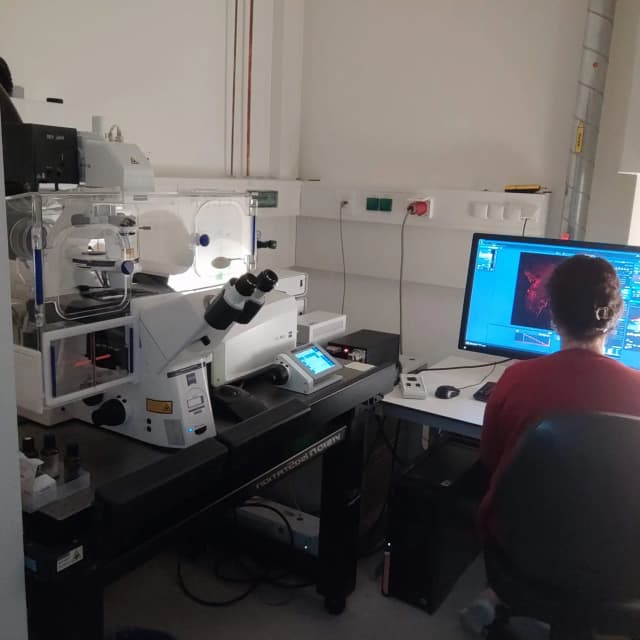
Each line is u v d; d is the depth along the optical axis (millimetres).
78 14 1954
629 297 1873
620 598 1300
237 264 1727
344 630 1895
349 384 1698
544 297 1974
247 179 2510
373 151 2689
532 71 2303
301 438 1605
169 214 1555
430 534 1909
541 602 1385
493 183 2445
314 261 2877
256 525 2145
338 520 1888
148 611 1940
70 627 1046
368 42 2623
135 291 1364
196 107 2424
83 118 1666
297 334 2002
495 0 2328
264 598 2023
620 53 2113
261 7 2623
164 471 1139
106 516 1041
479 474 2055
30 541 1035
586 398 1335
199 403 1317
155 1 2199
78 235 1250
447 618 1960
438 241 2541
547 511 1285
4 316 958
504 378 1511
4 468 975
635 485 1188
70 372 1188
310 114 2828
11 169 1235
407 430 2422
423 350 2697
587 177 2209
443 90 2490
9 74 1552
